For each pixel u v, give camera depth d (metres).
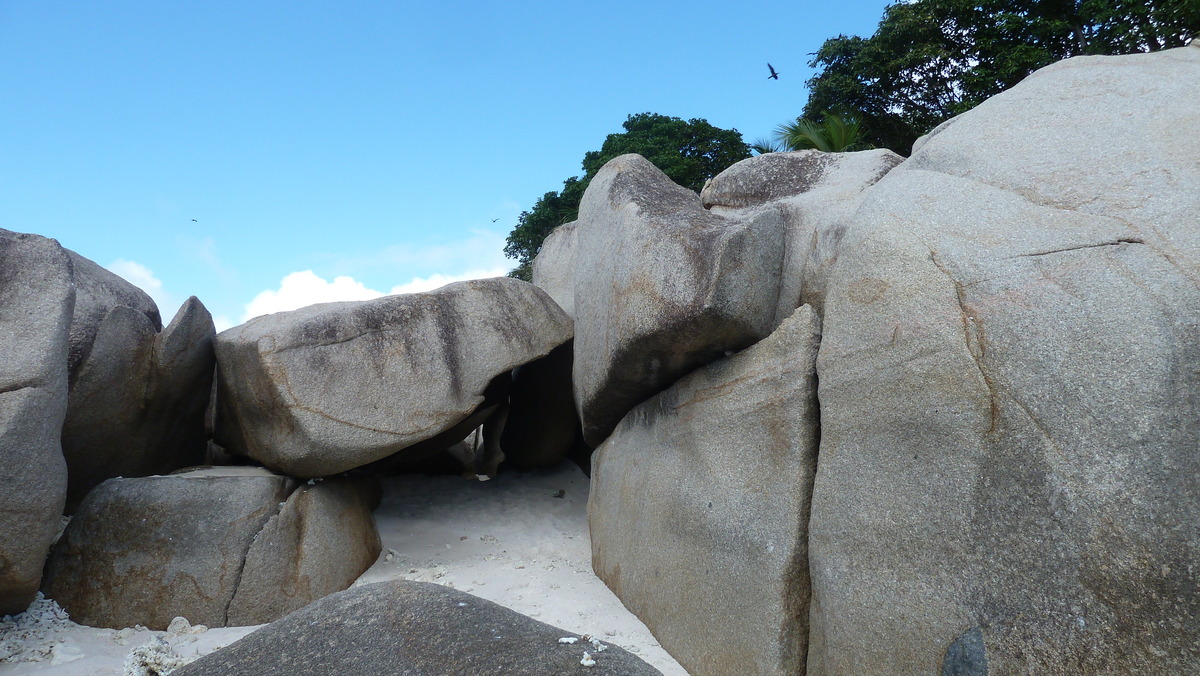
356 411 4.94
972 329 2.52
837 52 12.66
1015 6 11.32
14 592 3.93
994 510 2.34
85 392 5.00
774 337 3.47
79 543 4.44
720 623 3.38
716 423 3.76
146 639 4.12
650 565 4.15
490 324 5.65
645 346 4.06
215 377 6.26
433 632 2.08
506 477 7.25
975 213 2.77
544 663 1.91
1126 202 2.52
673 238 3.97
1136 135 2.73
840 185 4.09
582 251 5.53
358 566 5.06
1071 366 2.28
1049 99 3.12
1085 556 2.12
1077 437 2.21
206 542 4.50
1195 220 2.35
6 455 3.74
